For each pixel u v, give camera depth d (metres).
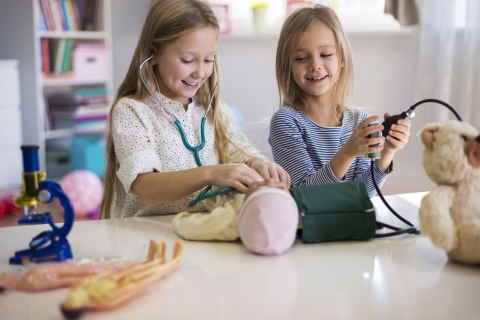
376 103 3.07
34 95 3.62
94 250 0.92
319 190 0.97
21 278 0.74
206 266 0.83
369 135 1.15
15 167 3.54
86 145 3.83
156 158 1.24
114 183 1.35
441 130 0.84
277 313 0.67
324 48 1.53
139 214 1.31
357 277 0.79
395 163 2.99
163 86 1.37
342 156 1.30
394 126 1.15
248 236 0.87
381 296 0.73
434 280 0.78
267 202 0.87
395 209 1.18
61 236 0.86
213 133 1.43
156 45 1.30
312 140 1.58
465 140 0.82
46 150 3.85
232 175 1.05
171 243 0.95
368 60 3.05
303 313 0.67
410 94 2.98
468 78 2.67
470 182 0.82
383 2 3.13
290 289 0.75
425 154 0.86
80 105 3.93
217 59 1.42
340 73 1.62
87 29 3.97
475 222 0.81
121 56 3.93
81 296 0.64
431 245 0.94
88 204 3.39
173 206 1.31
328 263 0.85
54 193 0.86
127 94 1.39
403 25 2.84
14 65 3.48
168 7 1.28
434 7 2.76
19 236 1.00
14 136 3.52
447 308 0.69
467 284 0.77
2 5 3.59
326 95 1.61
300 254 0.89
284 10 3.41
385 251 0.91
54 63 3.76
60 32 3.73
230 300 0.71
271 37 3.31
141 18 3.78
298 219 0.92
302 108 1.61
